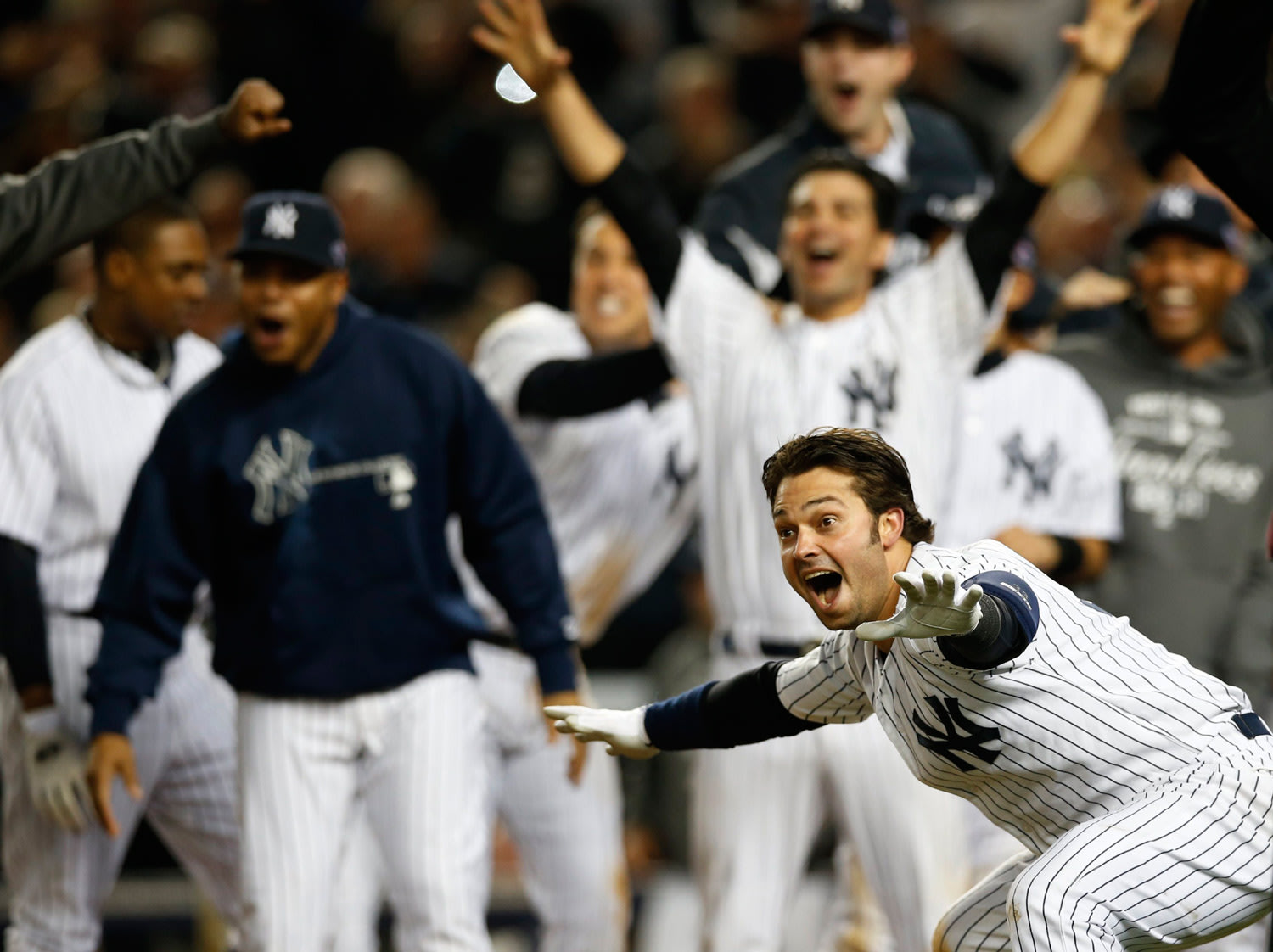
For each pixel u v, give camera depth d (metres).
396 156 35.75
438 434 16.45
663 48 39.81
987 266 17.78
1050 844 12.64
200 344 19.08
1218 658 20.22
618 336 20.75
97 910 17.64
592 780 19.66
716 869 17.69
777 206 21.06
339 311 16.58
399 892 15.82
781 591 17.56
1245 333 21.00
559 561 17.56
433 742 16.02
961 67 36.06
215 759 18.31
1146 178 33.16
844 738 17.19
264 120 15.24
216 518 16.28
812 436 11.72
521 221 33.16
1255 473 20.33
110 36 36.41
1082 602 12.23
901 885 17.20
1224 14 12.20
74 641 17.72
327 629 15.95
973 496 19.64
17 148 31.64
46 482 17.47
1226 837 11.75
